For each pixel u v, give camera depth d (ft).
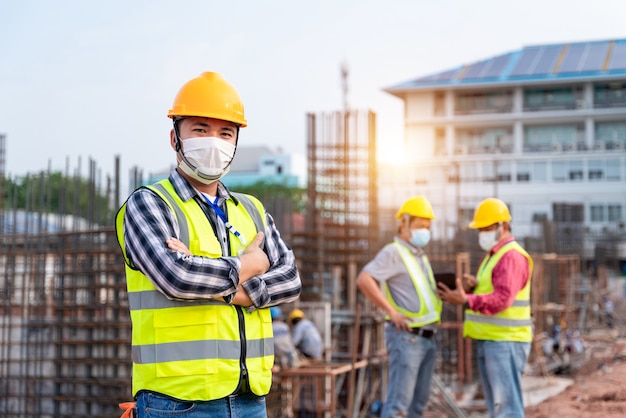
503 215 22.31
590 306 83.05
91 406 32.68
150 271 9.77
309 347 30.89
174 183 10.71
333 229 43.68
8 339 35.04
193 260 9.77
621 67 177.06
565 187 174.09
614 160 172.65
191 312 10.09
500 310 21.50
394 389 22.16
